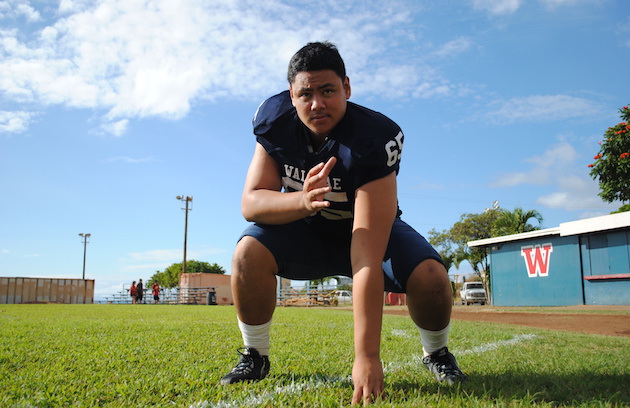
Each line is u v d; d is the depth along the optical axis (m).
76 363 2.89
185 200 45.78
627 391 2.11
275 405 1.86
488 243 20.38
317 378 2.43
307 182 1.95
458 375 2.37
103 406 1.88
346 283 27.33
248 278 2.27
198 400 1.99
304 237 2.39
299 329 5.62
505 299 19.66
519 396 1.97
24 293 29.92
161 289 34.88
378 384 1.81
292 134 2.21
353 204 2.21
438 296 2.25
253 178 2.33
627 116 18.36
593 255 16.45
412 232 2.37
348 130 2.08
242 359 2.43
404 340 4.36
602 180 18.67
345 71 2.05
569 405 1.87
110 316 8.62
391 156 2.05
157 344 3.89
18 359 3.02
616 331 6.11
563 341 4.37
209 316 8.66
